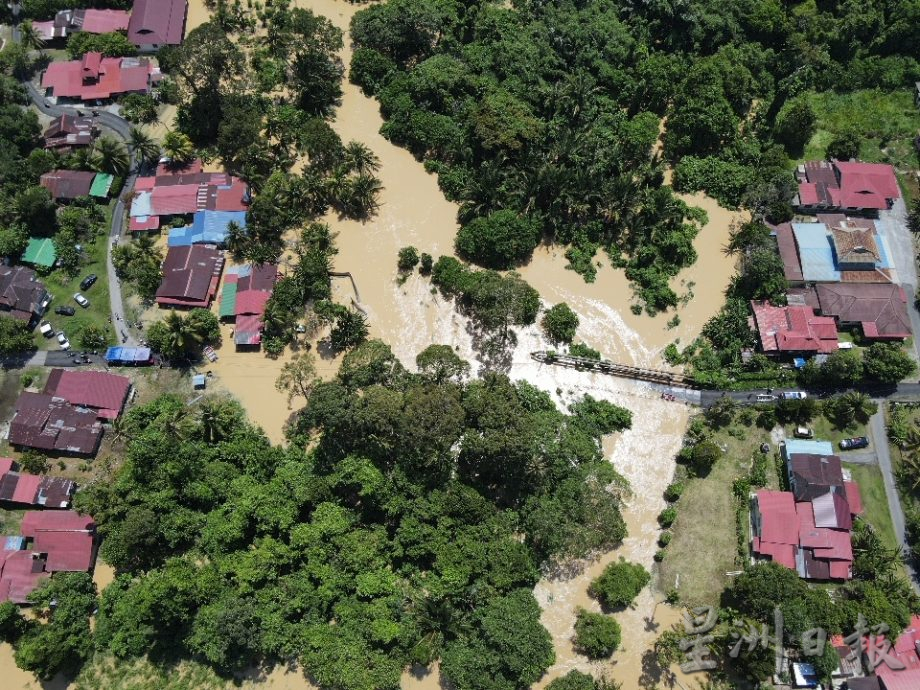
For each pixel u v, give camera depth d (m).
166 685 83.44
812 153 123.56
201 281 105.94
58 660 80.88
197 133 120.38
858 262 108.44
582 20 130.38
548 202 114.12
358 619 83.25
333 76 125.31
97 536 90.44
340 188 112.56
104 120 123.19
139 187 114.12
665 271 111.56
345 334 103.06
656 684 86.06
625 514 95.06
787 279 108.56
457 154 118.19
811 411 99.44
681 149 121.75
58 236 109.00
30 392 98.00
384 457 90.94
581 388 103.12
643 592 90.75
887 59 129.62
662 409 101.81
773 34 131.38
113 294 107.25
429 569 89.12
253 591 84.69
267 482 92.31
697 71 122.75
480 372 103.25
